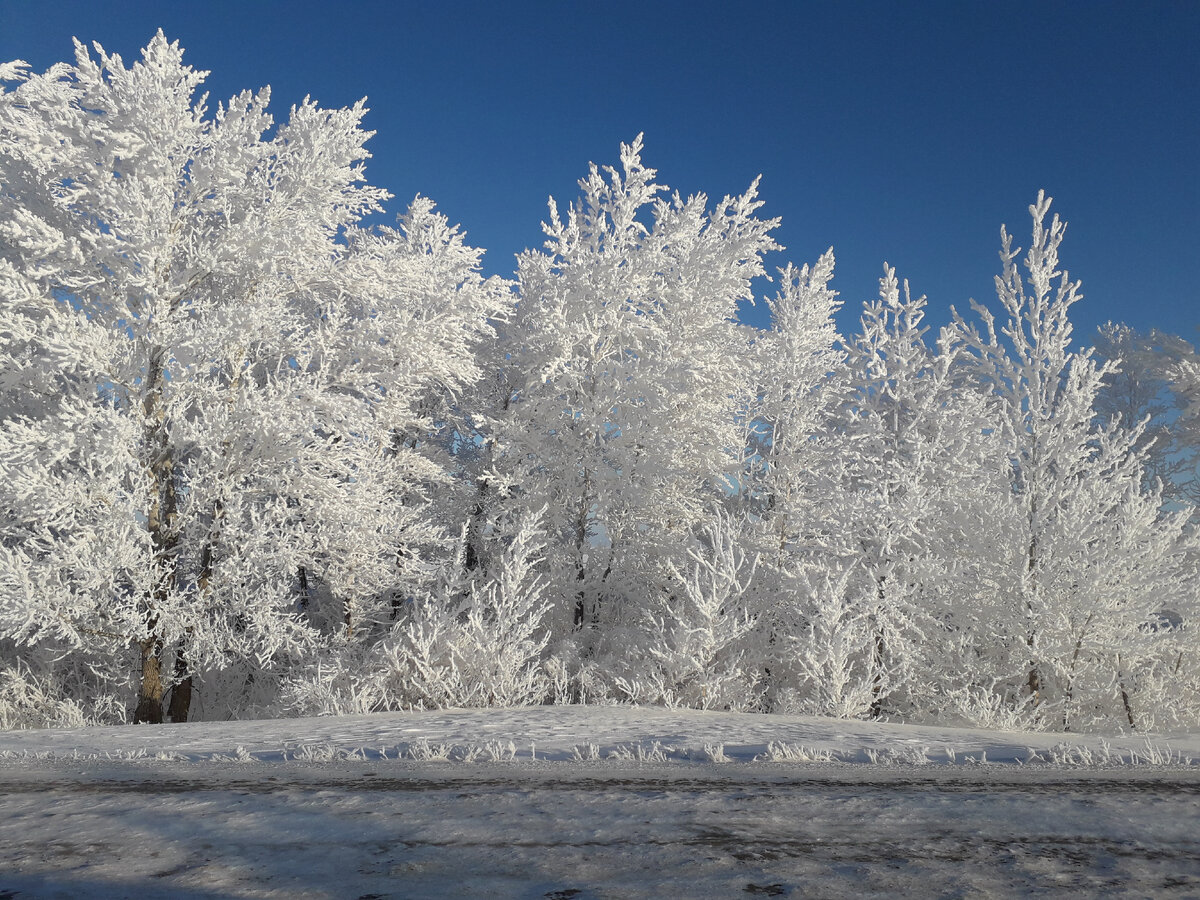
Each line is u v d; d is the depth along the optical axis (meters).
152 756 5.26
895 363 18.28
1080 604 11.95
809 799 3.58
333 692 11.52
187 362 12.77
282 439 13.72
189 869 2.43
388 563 16.64
